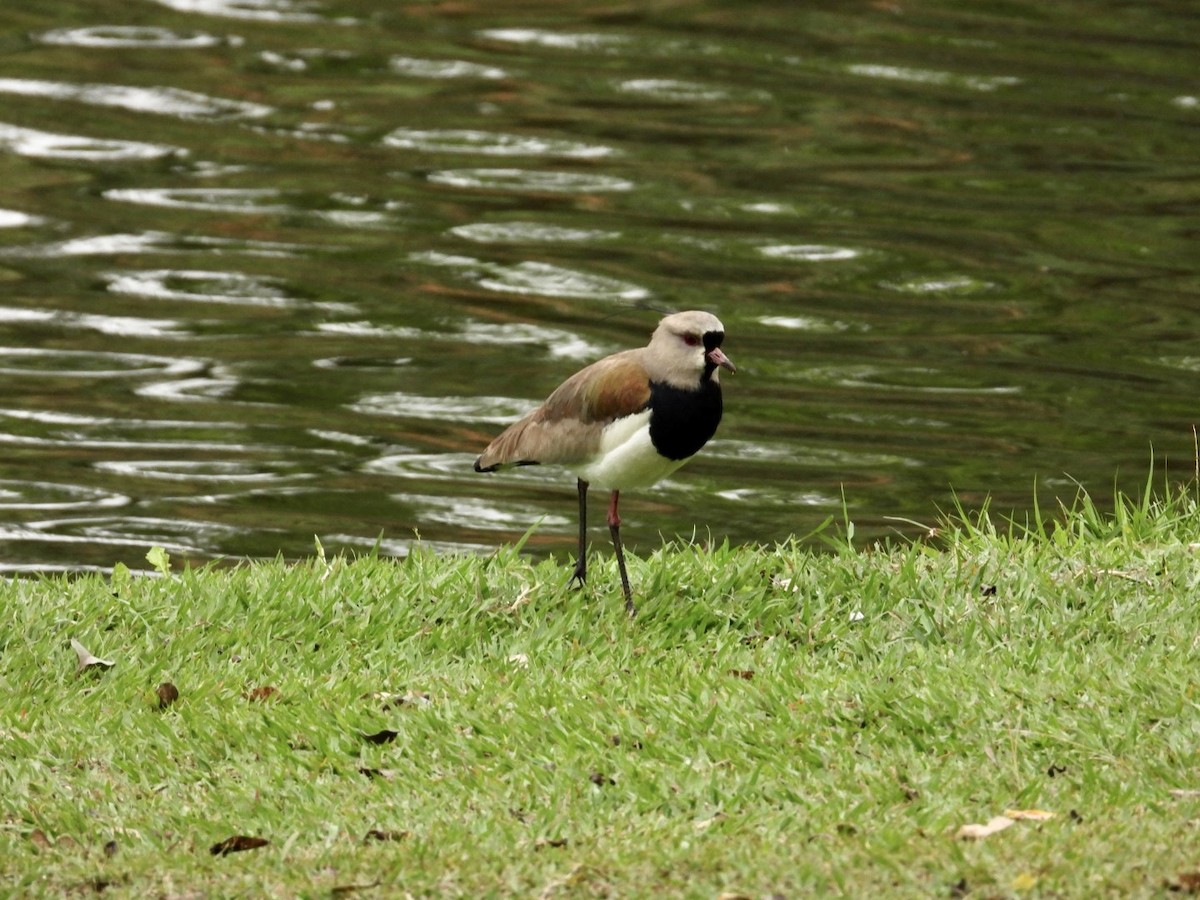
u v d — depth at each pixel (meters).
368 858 7.47
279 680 9.62
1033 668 9.23
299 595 10.62
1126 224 25.67
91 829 7.98
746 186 27.16
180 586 10.81
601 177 27.50
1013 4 36.34
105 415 19.20
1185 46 33.53
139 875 7.47
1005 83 31.48
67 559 15.52
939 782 7.94
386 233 25.19
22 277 23.27
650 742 8.48
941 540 14.23
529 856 7.43
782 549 11.34
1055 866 6.98
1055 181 27.36
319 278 23.53
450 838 7.64
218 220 25.53
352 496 17.22
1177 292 23.20
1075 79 31.67
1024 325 22.09
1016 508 16.69
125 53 32.66
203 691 9.38
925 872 7.04
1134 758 8.09
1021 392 20.06
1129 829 7.30
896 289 23.36
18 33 33.50
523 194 26.77
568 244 24.80
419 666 9.77
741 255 24.47
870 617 10.16
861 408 19.58
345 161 27.95
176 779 8.46
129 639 10.12
